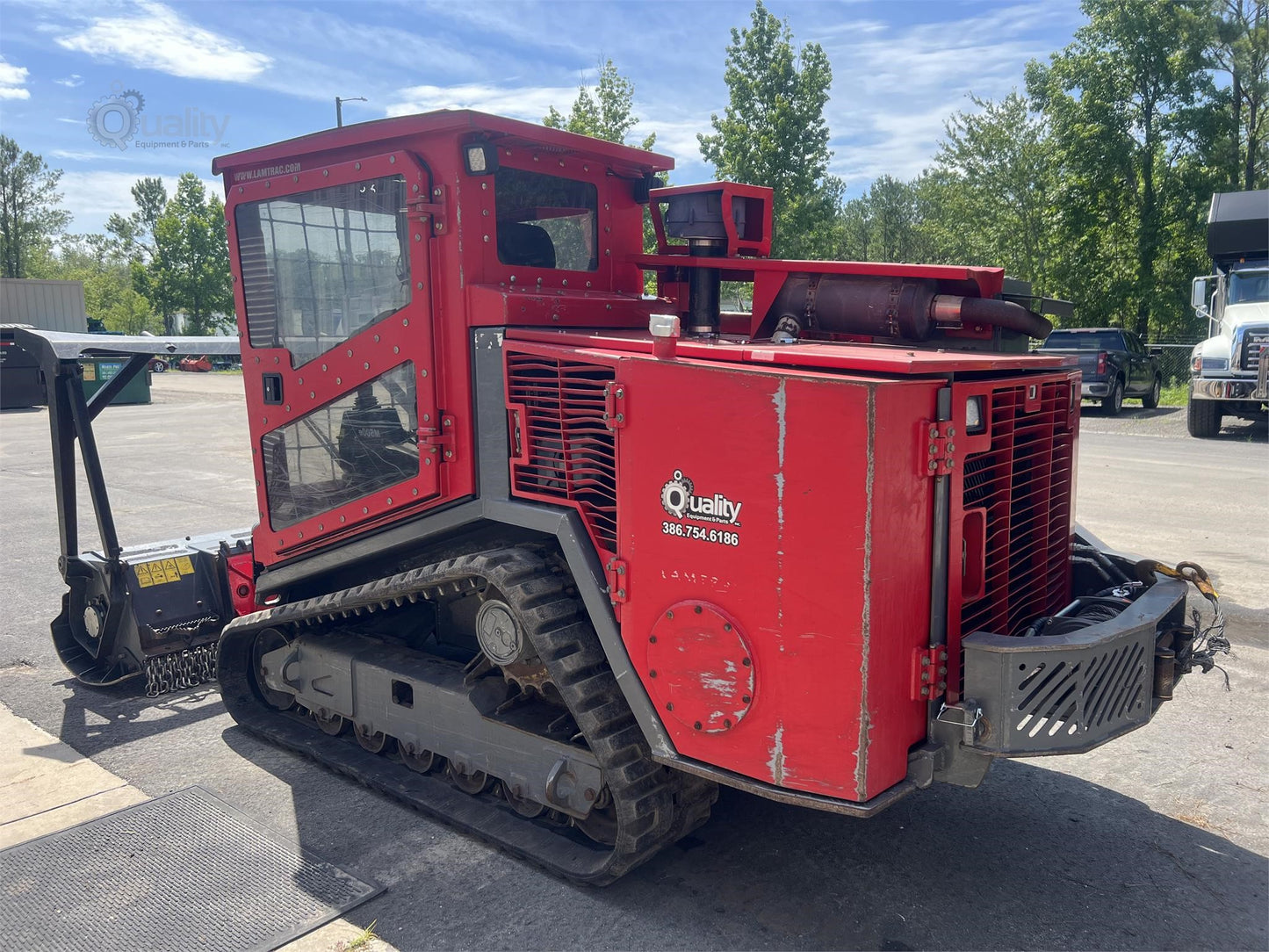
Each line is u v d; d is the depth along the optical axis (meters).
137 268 51.69
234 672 4.60
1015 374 3.12
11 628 6.08
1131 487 9.87
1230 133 26.91
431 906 3.04
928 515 2.66
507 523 3.37
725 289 4.87
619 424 2.87
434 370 3.36
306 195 3.70
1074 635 2.71
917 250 69.44
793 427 2.51
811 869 3.26
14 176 65.88
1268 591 6.11
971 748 2.67
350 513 3.72
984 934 2.90
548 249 3.81
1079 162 27.31
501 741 3.43
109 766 4.14
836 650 2.52
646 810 2.96
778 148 25.31
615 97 25.64
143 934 2.88
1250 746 4.19
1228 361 13.79
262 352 3.97
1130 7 25.97
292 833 3.52
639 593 2.88
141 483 11.58
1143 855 3.36
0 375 22.83
